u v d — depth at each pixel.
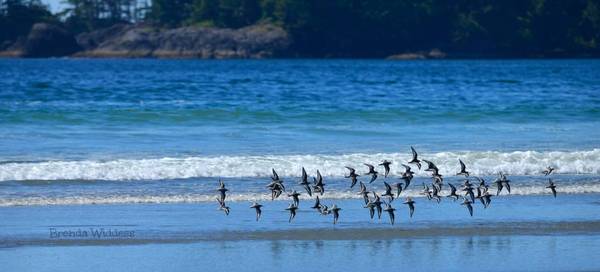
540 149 37.12
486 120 47.34
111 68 133.88
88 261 21.31
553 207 27.39
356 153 35.72
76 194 28.31
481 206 27.53
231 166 32.16
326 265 21.30
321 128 43.25
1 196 27.83
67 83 81.88
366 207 24.55
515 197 28.80
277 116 47.75
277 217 25.77
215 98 61.19
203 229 24.33
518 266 21.30
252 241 23.28
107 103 55.88
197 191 29.00
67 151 35.66
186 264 21.22
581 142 39.22
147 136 39.91
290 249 22.59
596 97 63.66
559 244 23.22
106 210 26.33
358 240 23.50
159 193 28.64
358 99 61.00
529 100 60.53
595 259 21.89
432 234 24.16
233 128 42.97
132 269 20.75
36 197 27.75
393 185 30.02
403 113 49.91
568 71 124.12
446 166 32.69
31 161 33.28
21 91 67.44
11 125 42.91
